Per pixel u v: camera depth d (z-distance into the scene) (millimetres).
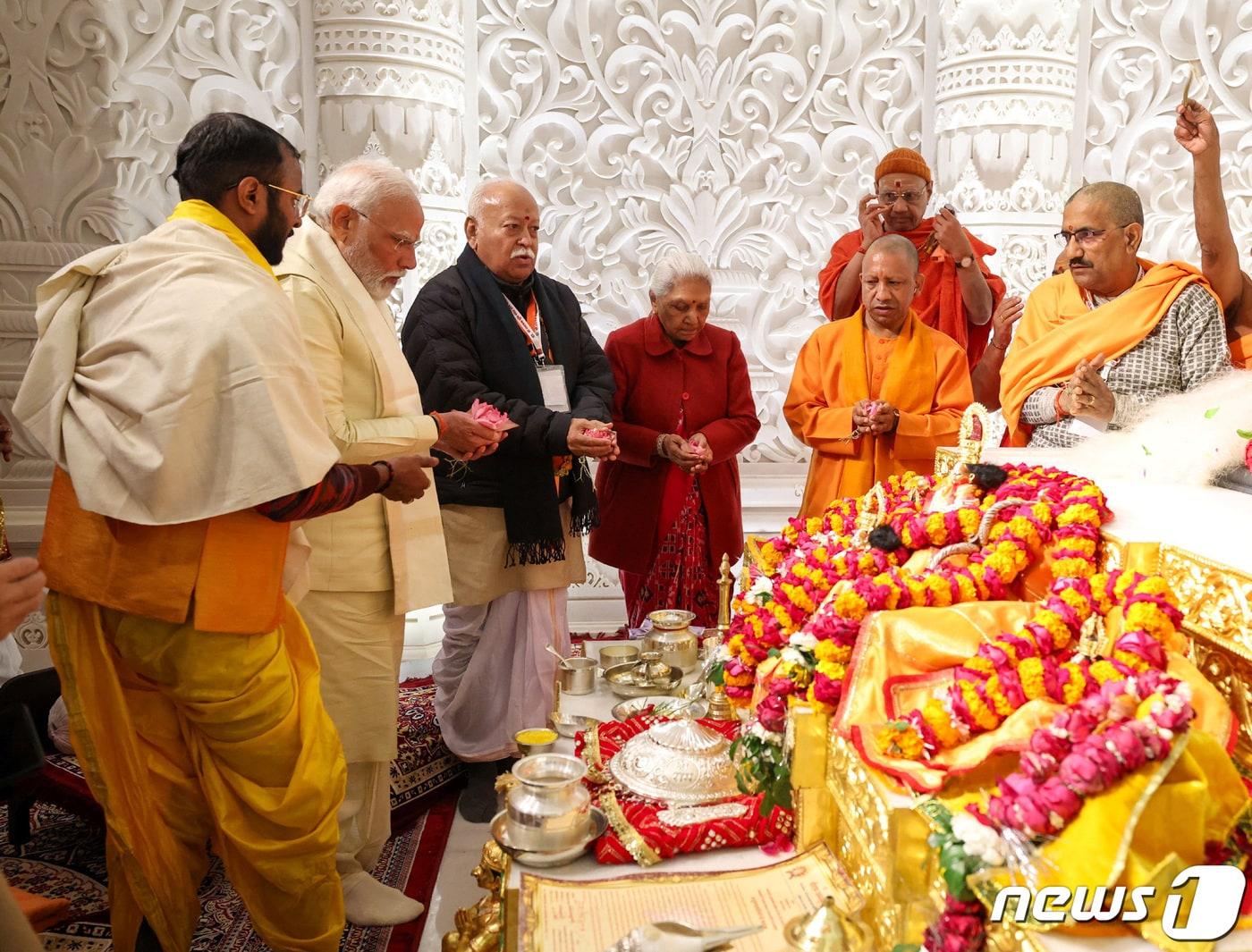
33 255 4312
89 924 2477
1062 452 2172
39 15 4215
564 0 4766
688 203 4965
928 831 1166
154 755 2084
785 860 1553
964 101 4828
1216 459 1806
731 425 3713
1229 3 4961
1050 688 1231
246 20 4398
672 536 3717
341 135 4410
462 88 4664
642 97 4871
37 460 4387
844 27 4926
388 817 2658
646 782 1697
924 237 3906
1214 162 2639
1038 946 1019
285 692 2062
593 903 1445
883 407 3271
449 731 3283
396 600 2541
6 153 4258
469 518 3154
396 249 2559
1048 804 1055
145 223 4414
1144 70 5004
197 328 1871
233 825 2068
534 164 4852
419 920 2520
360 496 2189
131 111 4348
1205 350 2500
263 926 2135
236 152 2061
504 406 3053
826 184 5031
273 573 2029
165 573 1926
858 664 1410
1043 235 4867
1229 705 1263
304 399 1968
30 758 2004
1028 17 4723
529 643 3221
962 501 1748
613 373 3684
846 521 2131
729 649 1868
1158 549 1379
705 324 3803
